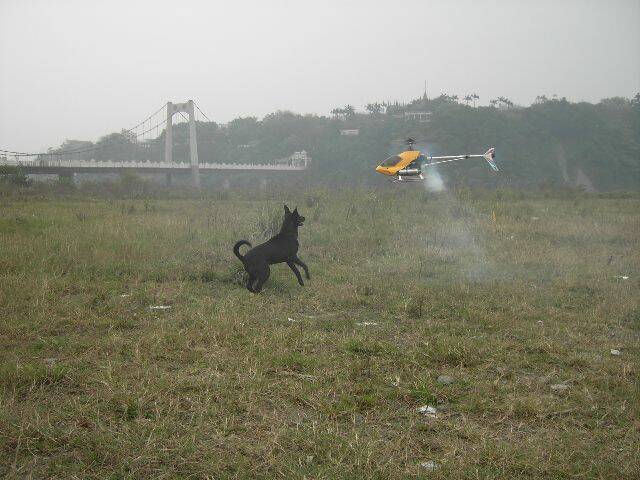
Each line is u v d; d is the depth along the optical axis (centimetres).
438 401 460
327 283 867
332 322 671
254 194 2895
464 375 514
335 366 518
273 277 892
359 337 601
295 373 499
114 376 476
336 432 395
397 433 402
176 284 838
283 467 349
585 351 591
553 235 1394
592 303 795
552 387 493
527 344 601
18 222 1422
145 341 563
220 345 570
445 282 890
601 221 1706
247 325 631
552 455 373
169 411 413
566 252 1181
